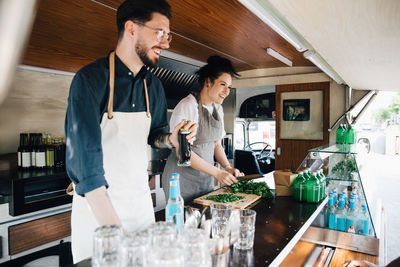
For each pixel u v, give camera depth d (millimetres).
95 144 983
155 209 3318
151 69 3197
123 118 1229
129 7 1097
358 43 1651
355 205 1984
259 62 4102
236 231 1066
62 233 2422
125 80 1229
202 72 2186
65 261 2305
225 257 993
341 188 2209
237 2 2020
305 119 4406
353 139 3402
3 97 292
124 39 1167
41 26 2162
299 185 1771
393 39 1471
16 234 2162
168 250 677
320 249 1938
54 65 2725
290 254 1458
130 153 1246
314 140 4340
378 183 7312
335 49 1879
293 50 3324
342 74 2922
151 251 741
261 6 1371
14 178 2129
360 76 2898
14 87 300
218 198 1775
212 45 3125
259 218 1456
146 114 1334
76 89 1031
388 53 1775
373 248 1799
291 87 4469
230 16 2281
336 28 1399
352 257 1784
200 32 2684
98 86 1115
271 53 3238
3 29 239
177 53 3428
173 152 2229
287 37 1839
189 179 2189
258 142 6820
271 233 1243
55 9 1942
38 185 2299
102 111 1175
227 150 5039
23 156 2477
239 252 1041
